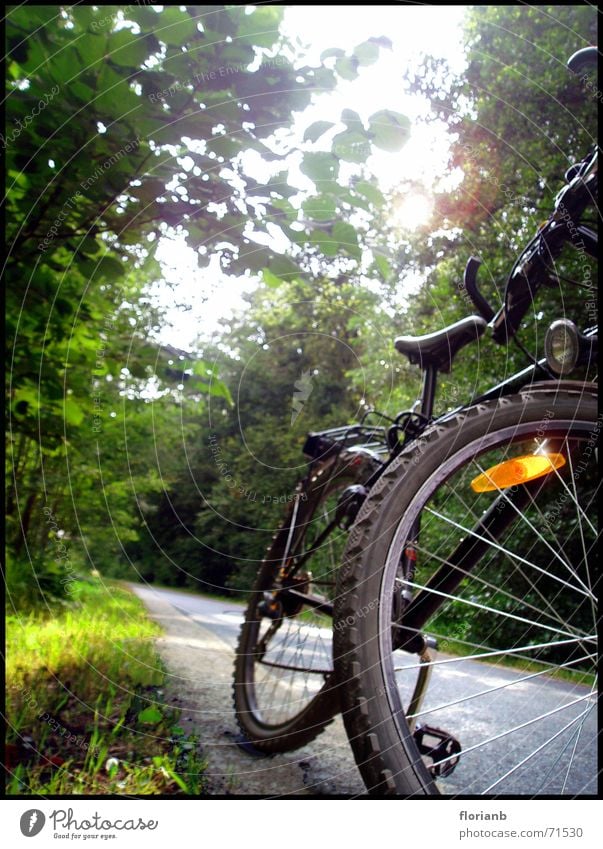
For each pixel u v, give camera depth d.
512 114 5.04
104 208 2.16
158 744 2.15
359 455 2.25
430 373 1.79
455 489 1.63
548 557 3.21
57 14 1.88
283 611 2.48
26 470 4.54
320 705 2.13
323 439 2.47
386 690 1.32
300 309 3.80
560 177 4.53
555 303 3.80
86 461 5.02
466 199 3.65
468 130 4.02
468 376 3.33
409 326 3.54
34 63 1.89
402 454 1.49
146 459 7.02
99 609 4.95
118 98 1.90
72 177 2.06
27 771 1.81
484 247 3.88
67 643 3.13
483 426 1.50
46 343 3.15
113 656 3.11
